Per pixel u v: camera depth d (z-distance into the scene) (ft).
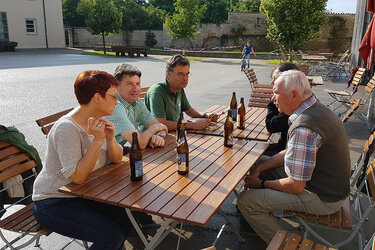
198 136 10.39
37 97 31.17
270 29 78.84
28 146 8.52
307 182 7.63
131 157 6.95
